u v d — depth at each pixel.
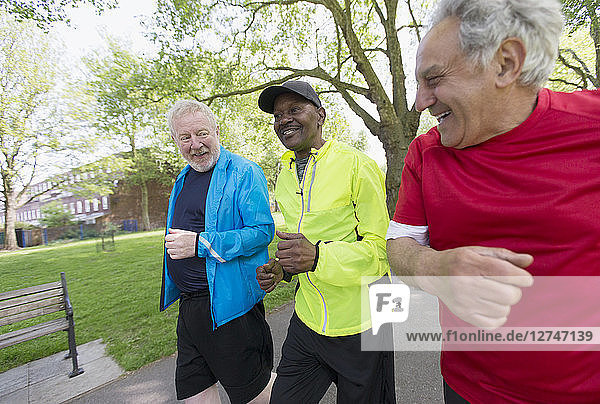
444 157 0.88
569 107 0.72
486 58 0.69
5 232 23.00
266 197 1.98
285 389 1.60
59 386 2.98
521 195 0.73
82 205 41.19
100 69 9.74
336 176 1.51
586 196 0.68
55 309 3.31
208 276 1.78
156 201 34.34
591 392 0.75
